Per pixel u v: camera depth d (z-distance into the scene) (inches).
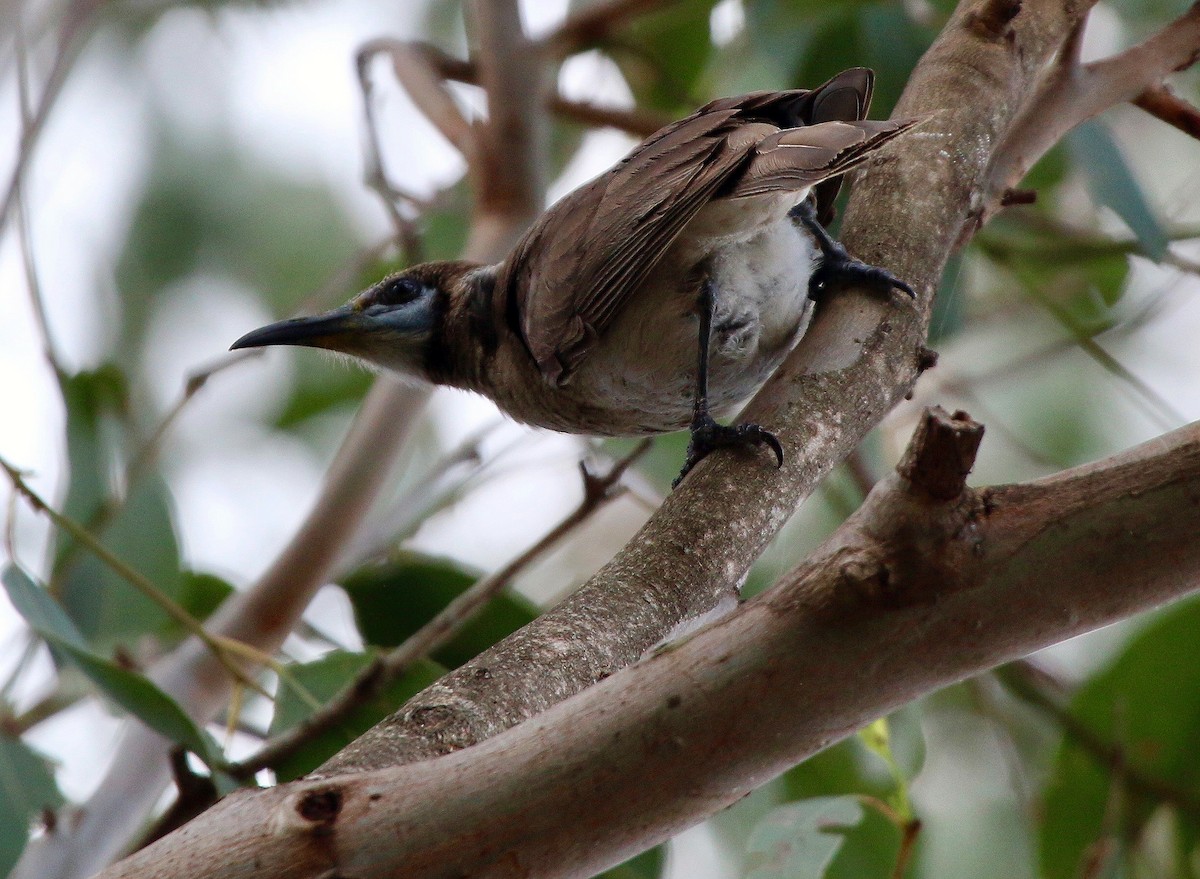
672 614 208.5
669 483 407.8
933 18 456.8
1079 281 468.8
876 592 154.3
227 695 354.6
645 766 152.7
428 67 453.1
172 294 580.4
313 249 594.2
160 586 353.1
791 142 265.9
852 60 425.1
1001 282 498.9
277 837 149.9
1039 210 462.6
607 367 322.0
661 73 482.3
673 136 308.2
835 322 249.9
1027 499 159.6
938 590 155.8
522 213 423.5
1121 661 354.0
